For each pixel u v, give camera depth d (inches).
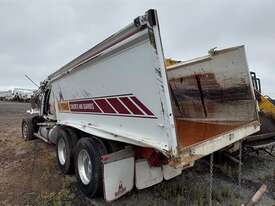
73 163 190.5
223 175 191.5
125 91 129.6
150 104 112.6
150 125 114.3
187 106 231.5
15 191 164.7
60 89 233.6
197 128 195.6
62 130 208.8
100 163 143.7
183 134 175.9
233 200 148.2
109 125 147.9
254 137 208.1
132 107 125.4
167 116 103.4
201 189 160.4
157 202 144.0
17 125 487.5
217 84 196.4
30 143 311.0
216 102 201.6
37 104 337.4
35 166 217.2
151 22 100.1
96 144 150.9
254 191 163.3
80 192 161.8
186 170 197.8
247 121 178.7
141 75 115.2
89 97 172.1
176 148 103.0
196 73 208.8
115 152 137.2
